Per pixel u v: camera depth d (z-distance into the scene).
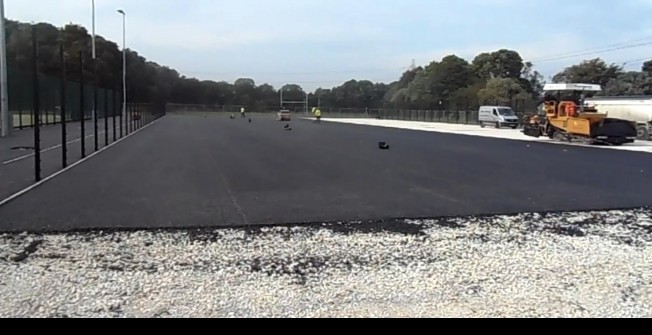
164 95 77.88
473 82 69.25
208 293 4.48
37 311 4.04
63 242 6.01
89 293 4.43
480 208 8.42
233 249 5.84
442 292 4.60
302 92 89.88
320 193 9.54
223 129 33.31
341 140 24.17
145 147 18.70
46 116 30.45
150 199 8.70
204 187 10.01
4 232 6.41
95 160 14.24
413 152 18.30
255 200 8.76
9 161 13.66
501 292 4.62
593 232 6.93
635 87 51.44
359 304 4.30
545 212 8.18
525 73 72.06
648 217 7.92
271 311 4.13
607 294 4.62
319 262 5.43
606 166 14.62
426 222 7.35
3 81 21.70
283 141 23.00
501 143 23.48
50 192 9.23
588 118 23.55
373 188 10.21
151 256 5.54
